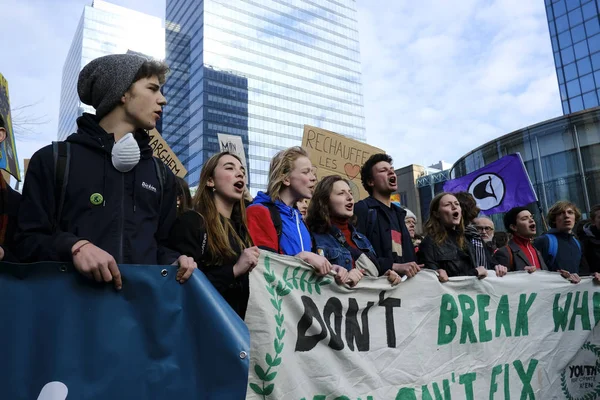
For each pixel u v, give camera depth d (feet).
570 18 112.37
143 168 6.40
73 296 5.07
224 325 5.54
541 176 77.51
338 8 304.30
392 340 8.59
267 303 7.11
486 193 22.07
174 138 256.11
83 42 309.22
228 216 8.52
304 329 7.43
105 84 6.35
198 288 5.64
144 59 6.59
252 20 261.24
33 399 4.71
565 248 14.51
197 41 247.29
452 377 9.24
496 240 20.24
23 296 4.88
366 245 10.57
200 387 5.35
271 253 7.33
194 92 241.14
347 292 8.20
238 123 240.12
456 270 11.44
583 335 11.51
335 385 7.50
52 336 4.90
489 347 10.02
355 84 296.71
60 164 5.66
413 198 165.17
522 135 80.38
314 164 17.35
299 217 9.48
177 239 6.88
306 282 7.68
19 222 5.45
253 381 6.80
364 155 19.03
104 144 6.03
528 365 10.49
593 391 11.46
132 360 5.17
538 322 10.93
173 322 5.47
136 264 5.46
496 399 9.82
